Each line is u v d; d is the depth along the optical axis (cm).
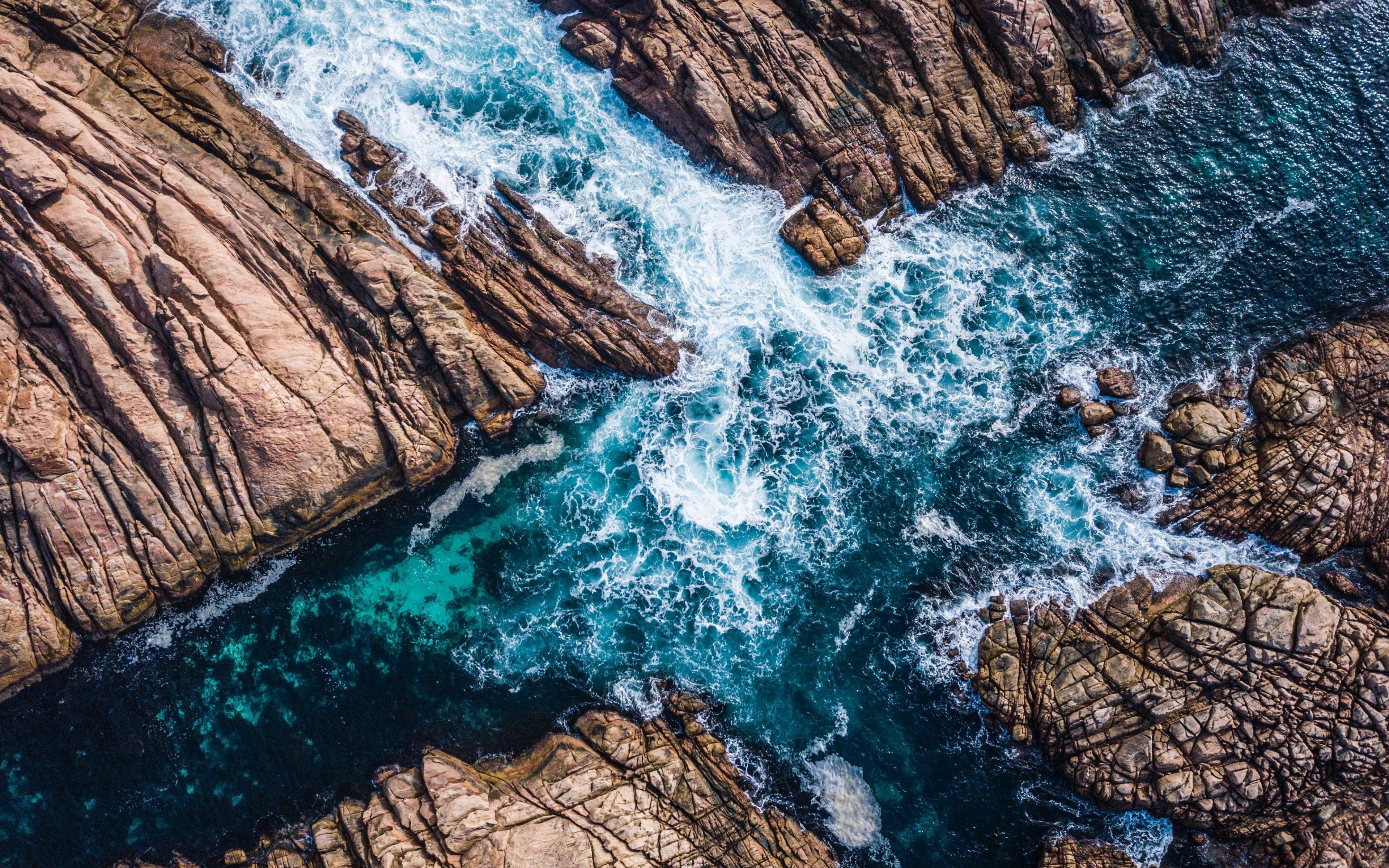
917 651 2355
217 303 2220
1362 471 2227
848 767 2297
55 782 2245
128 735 2284
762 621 2412
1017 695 2242
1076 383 2503
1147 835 2152
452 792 2123
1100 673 2188
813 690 2355
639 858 2070
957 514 2459
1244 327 2475
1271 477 2281
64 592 2211
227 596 2372
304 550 2416
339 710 2323
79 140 2205
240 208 2353
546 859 2034
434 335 2366
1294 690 2069
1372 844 2000
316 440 2295
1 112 2169
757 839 2178
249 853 2191
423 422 2383
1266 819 2059
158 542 2250
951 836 2238
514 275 2492
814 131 2508
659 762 2220
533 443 2522
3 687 2220
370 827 2112
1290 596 2125
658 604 2427
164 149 2355
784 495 2509
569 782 2144
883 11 2458
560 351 2530
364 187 2514
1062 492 2430
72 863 2200
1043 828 2208
